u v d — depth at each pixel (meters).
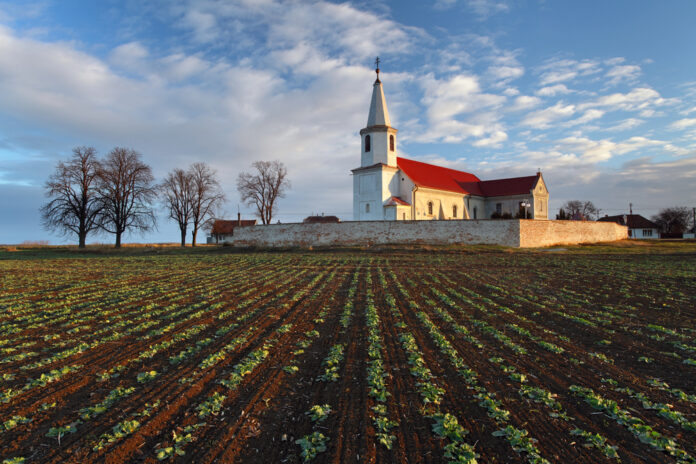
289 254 40.78
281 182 65.69
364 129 52.47
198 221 59.25
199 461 5.33
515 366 8.62
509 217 60.88
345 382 7.85
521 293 17.59
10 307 15.25
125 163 52.09
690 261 31.06
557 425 6.23
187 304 15.57
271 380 7.95
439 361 8.98
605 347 10.00
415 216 52.19
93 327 12.29
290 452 5.54
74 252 47.94
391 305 15.02
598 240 53.56
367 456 5.40
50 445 5.72
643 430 5.96
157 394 7.34
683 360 9.05
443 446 5.64
